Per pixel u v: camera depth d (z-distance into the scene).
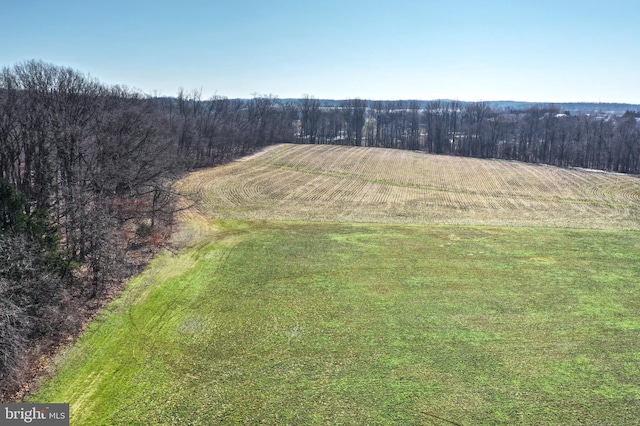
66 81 41.47
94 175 32.78
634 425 17.78
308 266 34.47
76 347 21.64
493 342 24.09
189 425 17.12
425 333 24.89
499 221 50.50
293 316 26.38
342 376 20.69
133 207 40.94
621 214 54.91
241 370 20.86
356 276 32.78
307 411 18.22
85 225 29.05
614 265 36.31
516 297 29.91
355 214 52.22
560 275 33.97
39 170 35.06
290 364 21.52
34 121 36.12
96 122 37.22
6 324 18.95
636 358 22.75
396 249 39.12
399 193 64.50
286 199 58.25
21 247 21.53
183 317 25.56
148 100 64.19
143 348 22.17
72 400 18.03
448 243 41.28
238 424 17.31
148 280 30.23
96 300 26.45
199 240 39.84
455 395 19.52
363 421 17.75
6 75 39.50
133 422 17.08
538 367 21.81
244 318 25.86
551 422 17.91
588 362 22.33
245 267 33.75
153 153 40.16
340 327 25.28
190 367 20.86
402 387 19.98
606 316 27.41
